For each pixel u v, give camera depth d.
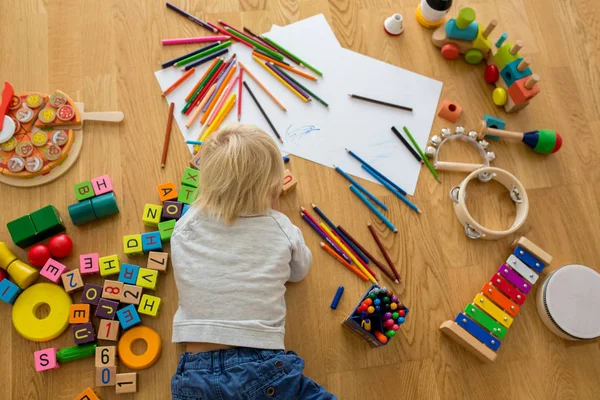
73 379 1.00
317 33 1.30
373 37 1.31
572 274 1.12
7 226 1.04
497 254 1.17
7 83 1.12
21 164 1.10
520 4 1.38
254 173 0.87
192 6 1.28
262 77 1.24
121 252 1.09
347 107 1.24
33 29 1.23
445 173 1.22
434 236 1.17
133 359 1.00
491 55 1.29
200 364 0.86
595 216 1.22
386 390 1.05
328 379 1.04
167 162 1.15
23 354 1.01
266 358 0.86
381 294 0.98
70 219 1.10
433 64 1.31
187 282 0.86
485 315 1.09
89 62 1.21
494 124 1.24
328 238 1.13
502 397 1.07
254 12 1.30
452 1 1.30
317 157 1.19
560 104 1.30
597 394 1.09
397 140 1.23
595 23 1.38
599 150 1.27
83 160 1.14
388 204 1.18
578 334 1.09
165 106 1.20
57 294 1.03
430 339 1.09
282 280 0.89
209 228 0.87
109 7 1.26
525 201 1.14
